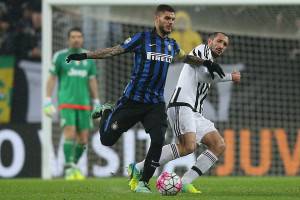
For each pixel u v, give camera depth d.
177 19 55.16
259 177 51.22
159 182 28.25
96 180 44.66
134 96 29.31
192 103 31.03
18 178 51.09
